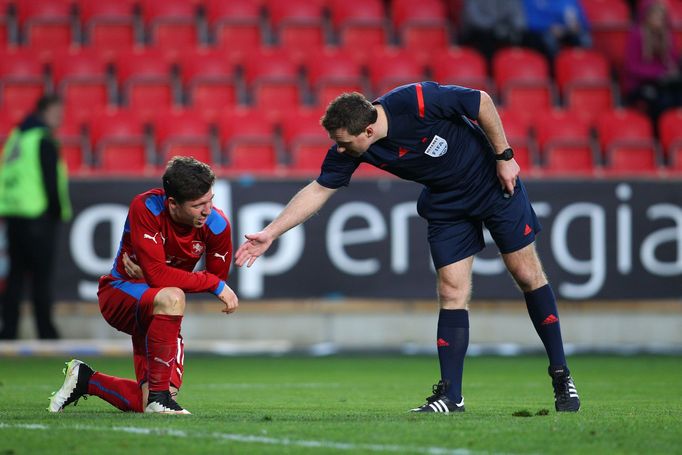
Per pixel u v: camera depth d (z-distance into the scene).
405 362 42.81
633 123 56.34
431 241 21.64
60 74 57.12
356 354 46.88
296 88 56.59
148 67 57.19
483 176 21.11
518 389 30.77
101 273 45.78
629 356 46.44
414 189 46.91
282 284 46.31
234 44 60.50
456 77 58.56
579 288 47.41
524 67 59.78
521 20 61.97
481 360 44.28
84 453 15.02
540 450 15.37
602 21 65.81
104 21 59.91
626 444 16.03
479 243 21.77
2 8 60.81
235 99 56.53
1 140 51.75
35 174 43.34
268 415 20.83
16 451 15.19
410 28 62.31
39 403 24.59
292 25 61.28
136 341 20.89
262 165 51.69
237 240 45.94
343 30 61.69
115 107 56.41
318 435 16.86
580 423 18.62
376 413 22.12
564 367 21.83
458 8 64.81
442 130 20.62
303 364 41.84
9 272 44.22
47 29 60.12
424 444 15.88
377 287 46.66
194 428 17.67
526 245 21.50
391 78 57.62
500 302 47.81
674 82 59.00
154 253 19.84
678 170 54.31
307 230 46.41
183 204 19.39
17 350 44.06
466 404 25.33
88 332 47.00
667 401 26.47
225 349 46.94
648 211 47.81
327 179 21.09
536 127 55.72
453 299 21.61
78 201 45.69
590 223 47.50
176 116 53.25
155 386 20.16
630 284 47.69
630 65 59.66
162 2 62.00
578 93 59.16
